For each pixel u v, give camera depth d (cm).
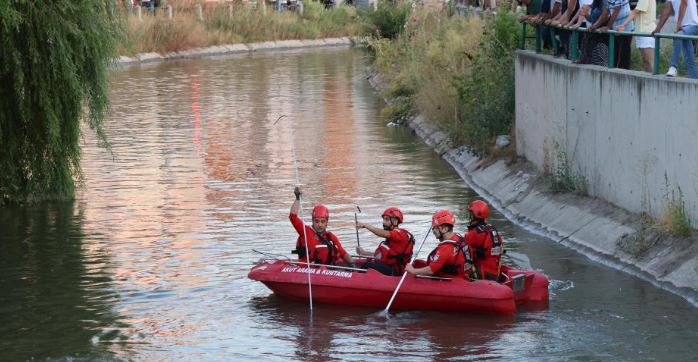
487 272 1346
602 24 1681
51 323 1290
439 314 1311
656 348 1164
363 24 5878
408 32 4194
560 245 1652
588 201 1727
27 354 1177
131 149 2659
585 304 1334
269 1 7394
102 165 2428
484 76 2475
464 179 2247
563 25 1850
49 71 1894
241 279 1477
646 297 1353
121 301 1379
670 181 1473
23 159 1988
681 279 1372
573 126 1806
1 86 1909
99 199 2036
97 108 2000
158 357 1165
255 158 2525
